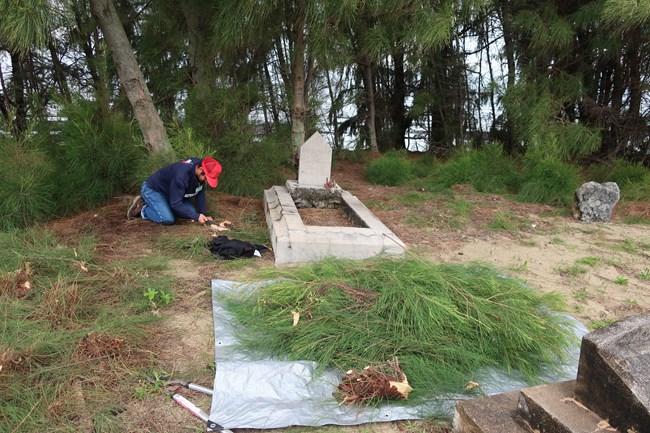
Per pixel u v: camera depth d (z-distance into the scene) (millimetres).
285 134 8453
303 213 6188
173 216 5426
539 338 3021
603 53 9547
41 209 5566
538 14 9430
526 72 9914
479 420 2125
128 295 3592
